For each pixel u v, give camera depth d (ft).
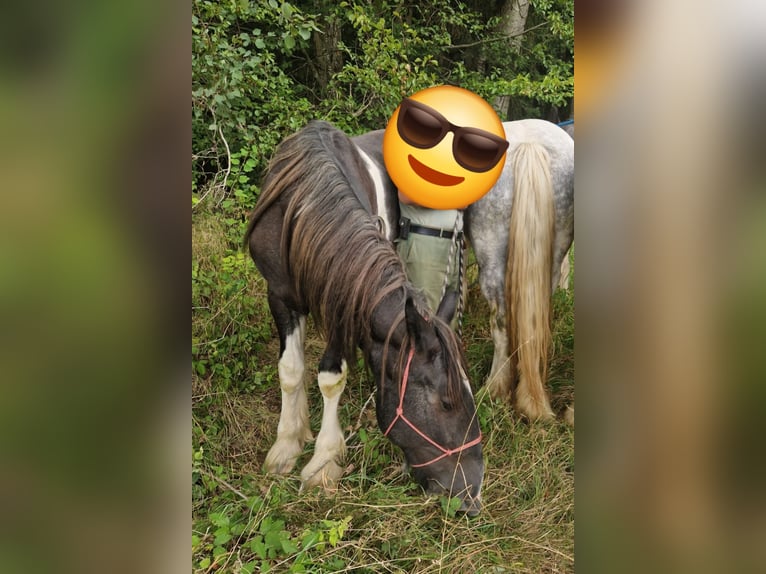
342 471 7.09
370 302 5.85
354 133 12.98
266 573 5.09
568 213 8.77
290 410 7.47
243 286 9.04
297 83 17.02
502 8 19.85
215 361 8.53
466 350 10.14
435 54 17.48
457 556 5.60
